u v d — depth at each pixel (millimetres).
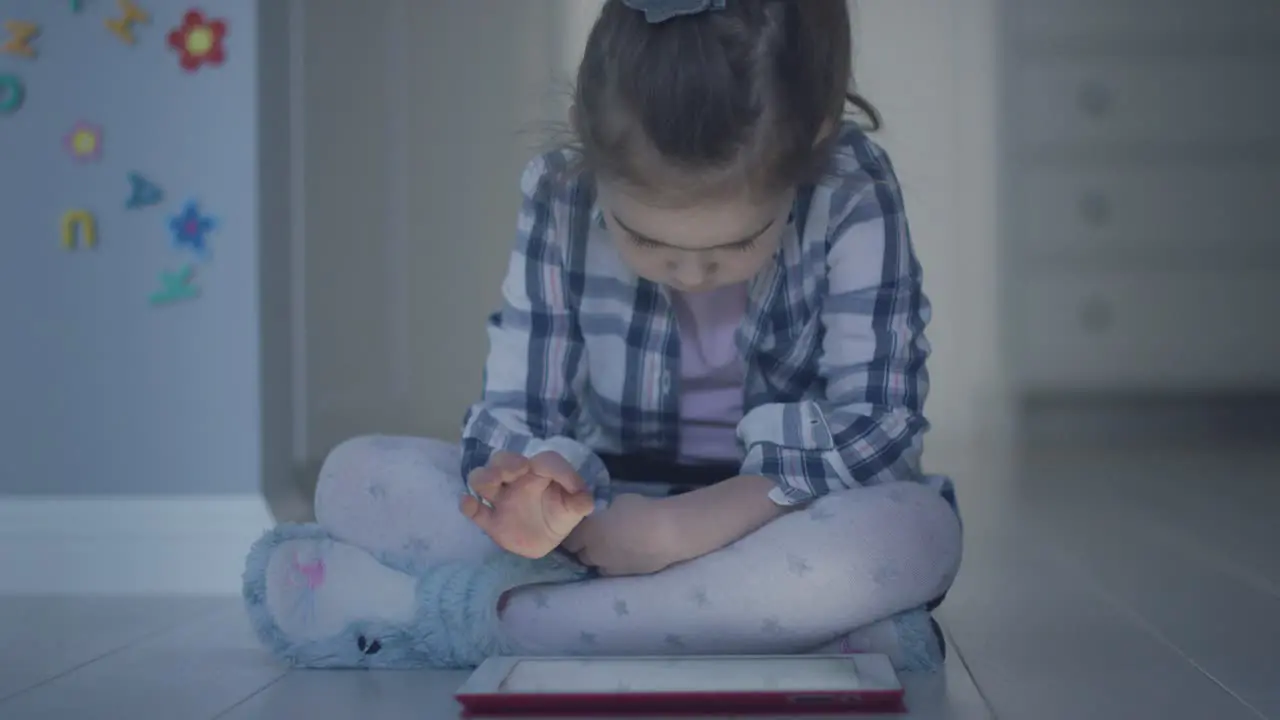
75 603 1493
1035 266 3297
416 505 1126
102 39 1562
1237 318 3291
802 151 986
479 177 2600
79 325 1571
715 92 942
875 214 1168
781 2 993
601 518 1065
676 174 942
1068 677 1056
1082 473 2664
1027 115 3260
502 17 2598
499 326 1242
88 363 1572
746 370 1247
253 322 1565
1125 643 1185
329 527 1153
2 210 1570
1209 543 1789
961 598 1412
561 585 1083
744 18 976
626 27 993
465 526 1119
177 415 1572
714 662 1024
